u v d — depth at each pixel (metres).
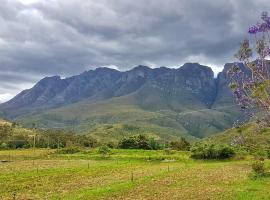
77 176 69.94
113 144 166.38
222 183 59.44
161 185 57.94
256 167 65.56
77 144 186.88
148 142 163.38
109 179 65.50
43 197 48.81
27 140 190.75
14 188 56.22
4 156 123.19
